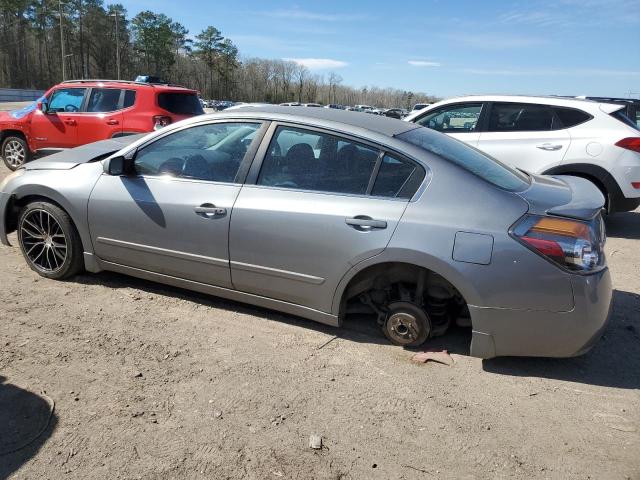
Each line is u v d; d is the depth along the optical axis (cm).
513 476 232
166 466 227
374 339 352
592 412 281
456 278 295
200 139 373
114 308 382
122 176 389
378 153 324
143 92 894
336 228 319
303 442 247
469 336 360
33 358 308
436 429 262
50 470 221
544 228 285
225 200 350
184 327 358
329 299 333
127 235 386
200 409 268
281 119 351
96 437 243
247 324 367
